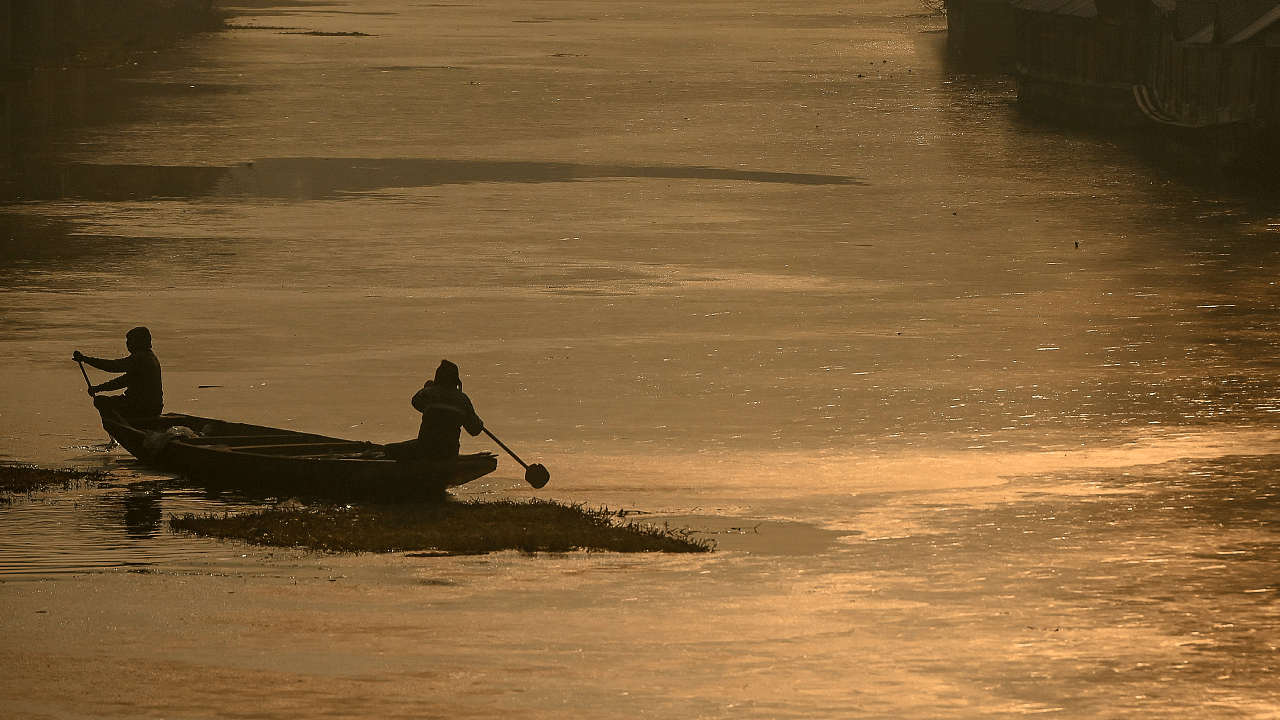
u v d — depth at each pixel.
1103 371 87.69
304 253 131.62
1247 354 92.94
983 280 121.81
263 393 80.56
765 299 112.38
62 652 38.75
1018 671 37.53
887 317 105.50
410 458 62.31
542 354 92.12
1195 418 75.62
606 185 179.38
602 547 52.19
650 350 93.62
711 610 43.56
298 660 38.00
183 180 177.88
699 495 60.75
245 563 50.00
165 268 123.12
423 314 105.12
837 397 80.75
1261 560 49.62
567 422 75.00
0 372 85.31
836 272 125.31
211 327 99.50
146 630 41.03
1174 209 163.75
